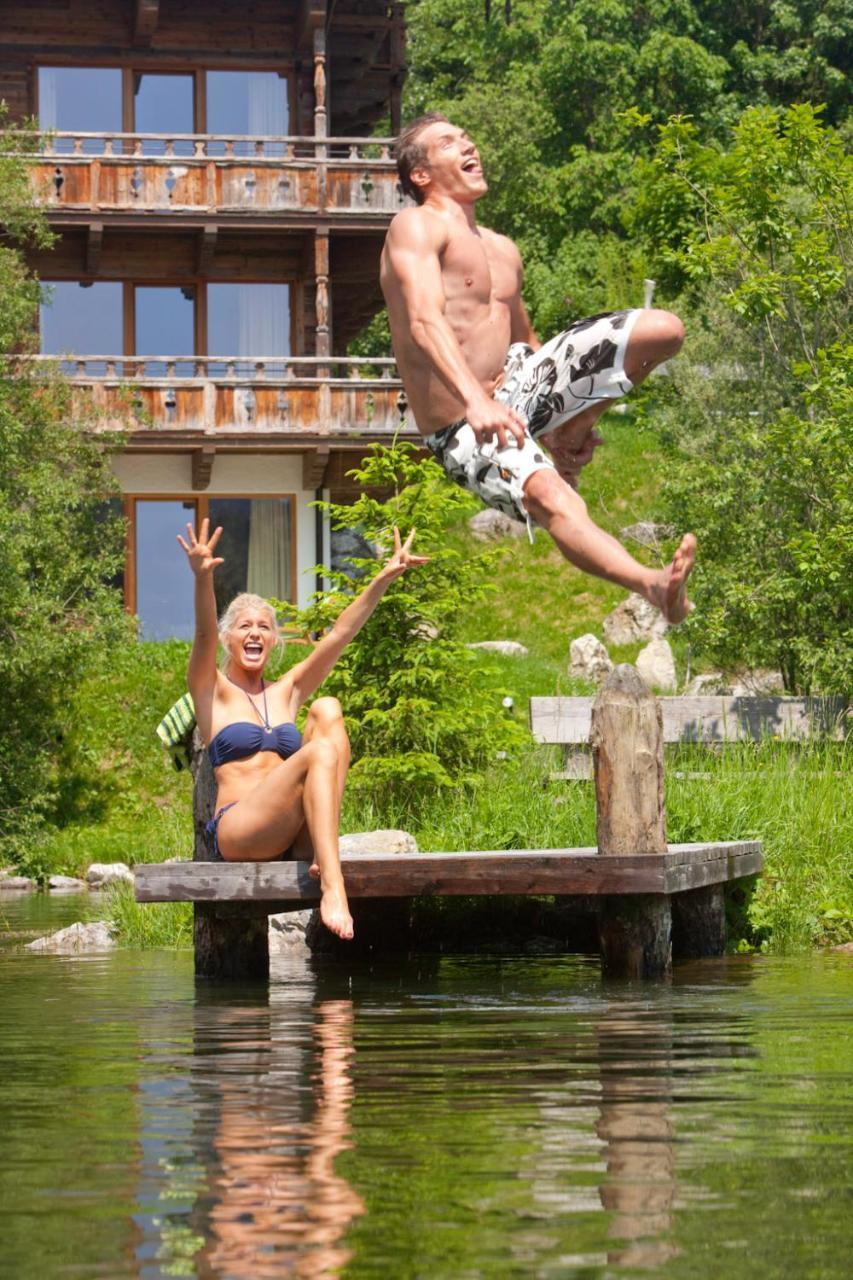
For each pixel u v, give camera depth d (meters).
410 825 13.54
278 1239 2.98
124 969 8.84
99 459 25.97
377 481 16.25
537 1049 5.37
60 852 20.83
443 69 60.19
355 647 15.36
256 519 29.81
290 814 7.86
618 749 8.13
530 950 10.08
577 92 56.75
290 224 29.30
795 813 11.24
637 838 8.10
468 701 15.77
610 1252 2.88
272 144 31.08
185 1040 5.75
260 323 31.11
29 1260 2.88
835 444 16.80
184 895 7.86
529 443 6.40
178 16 30.84
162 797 23.78
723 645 18.48
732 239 18.22
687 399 21.83
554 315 48.50
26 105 30.50
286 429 28.47
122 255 30.36
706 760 13.02
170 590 29.45
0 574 21.47
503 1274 2.75
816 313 19.05
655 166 19.03
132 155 29.47
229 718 8.37
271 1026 6.14
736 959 9.07
